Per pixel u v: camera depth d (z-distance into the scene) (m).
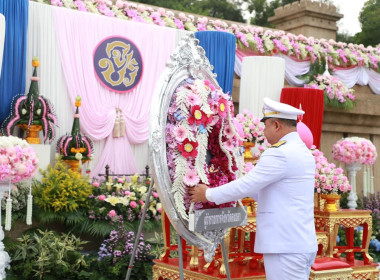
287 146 3.50
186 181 3.37
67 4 8.76
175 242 6.67
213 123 3.63
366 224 5.80
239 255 4.69
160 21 9.82
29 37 8.16
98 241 7.13
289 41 11.62
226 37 8.12
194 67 3.68
